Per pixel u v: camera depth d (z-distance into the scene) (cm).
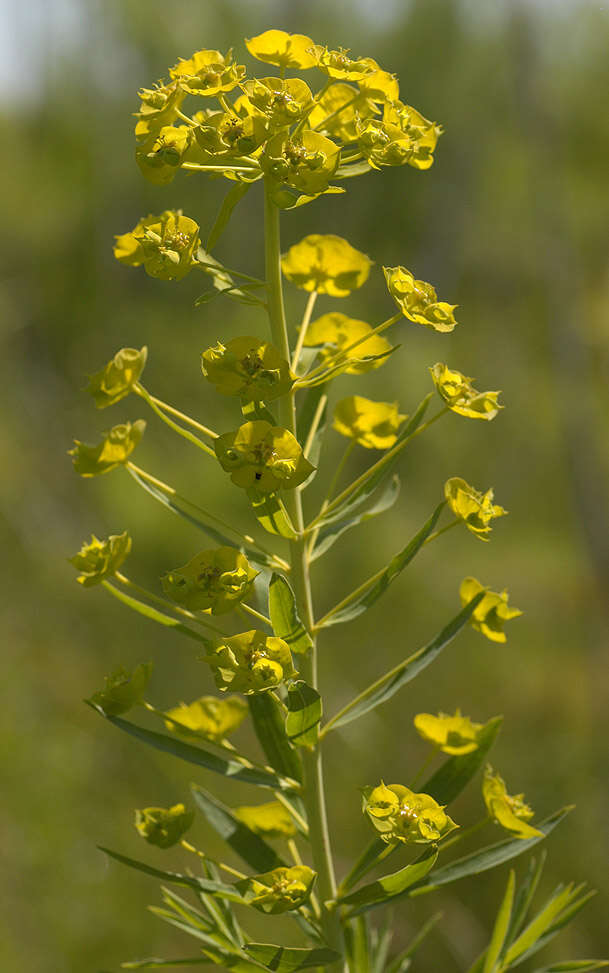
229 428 565
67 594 545
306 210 701
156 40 672
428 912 416
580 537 579
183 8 672
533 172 621
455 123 700
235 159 135
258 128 125
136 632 532
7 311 684
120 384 138
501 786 153
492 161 702
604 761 470
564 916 164
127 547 142
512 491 613
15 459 620
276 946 133
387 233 719
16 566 558
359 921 171
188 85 128
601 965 163
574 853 434
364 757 485
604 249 668
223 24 657
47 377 687
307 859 428
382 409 176
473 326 698
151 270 133
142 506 512
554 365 611
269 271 141
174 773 463
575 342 597
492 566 565
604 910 413
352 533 535
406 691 520
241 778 150
